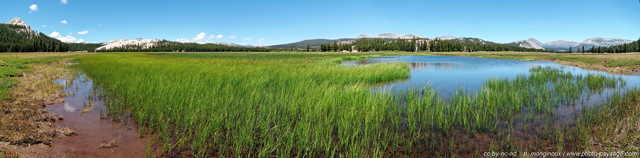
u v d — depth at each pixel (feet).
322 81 49.32
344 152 19.29
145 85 38.83
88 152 18.74
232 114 25.80
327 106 28.07
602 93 40.27
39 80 51.29
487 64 123.34
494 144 20.65
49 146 19.30
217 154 18.92
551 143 20.45
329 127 23.03
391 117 26.00
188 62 95.14
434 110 28.55
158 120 24.22
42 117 25.20
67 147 19.38
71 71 72.38
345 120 23.18
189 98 31.04
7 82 41.91
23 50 400.06
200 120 24.06
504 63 130.62
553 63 129.90
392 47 526.16
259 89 38.04
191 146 19.36
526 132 22.95
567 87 42.32
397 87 49.78
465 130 23.62
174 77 48.70
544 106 31.12
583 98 36.32
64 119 25.99
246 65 79.82
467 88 48.85
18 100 30.78
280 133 21.71
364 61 152.25
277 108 28.78
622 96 35.68
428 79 62.59
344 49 541.34
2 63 76.02
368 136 21.89
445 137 22.20
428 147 20.40
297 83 43.06
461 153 19.30
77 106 31.42
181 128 22.99
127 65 79.56
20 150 17.99
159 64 82.48
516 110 29.58
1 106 26.96
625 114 26.12
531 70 85.81
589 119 25.32
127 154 18.69
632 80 57.98
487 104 29.53
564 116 27.50
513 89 40.19
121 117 26.89
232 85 42.37
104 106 31.32
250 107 27.89
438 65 115.96
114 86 41.06
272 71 60.39
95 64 91.61
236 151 18.35
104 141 20.71
